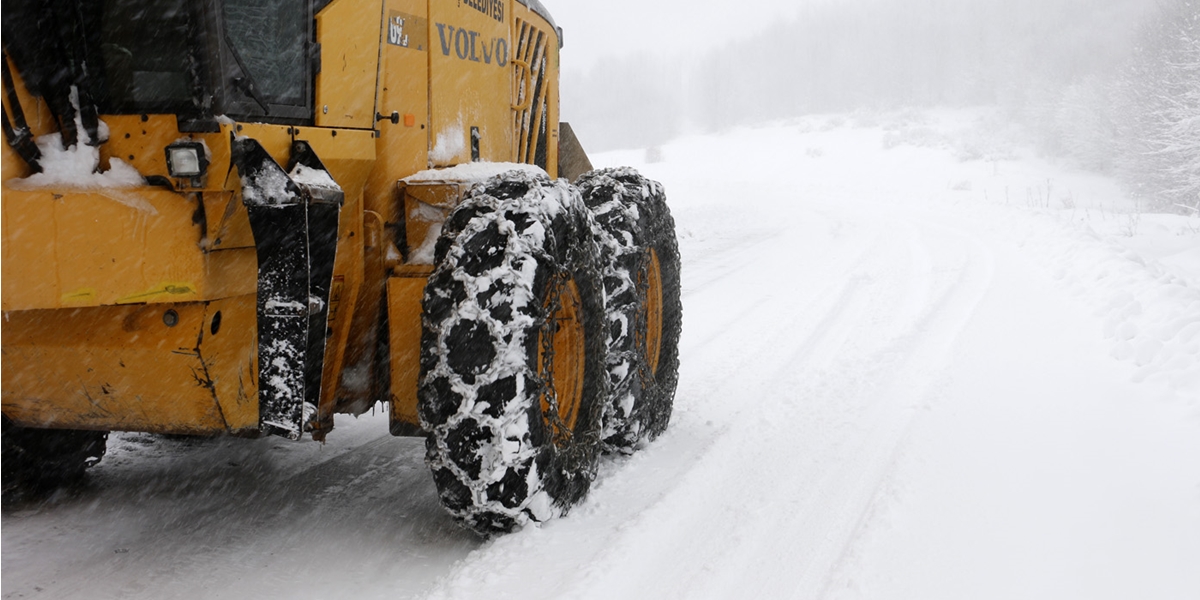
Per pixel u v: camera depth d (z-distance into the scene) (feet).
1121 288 25.00
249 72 9.48
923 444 14.34
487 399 9.92
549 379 10.91
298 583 9.98
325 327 9.26
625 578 9.80
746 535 11.04
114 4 8.97
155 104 9.20
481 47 14.60
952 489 12.43
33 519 11.57
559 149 21.65
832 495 12.38
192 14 8.91
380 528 11.57
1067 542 10.73
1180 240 44.88
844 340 22.34
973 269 33.53
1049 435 14.61
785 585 9.80
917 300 27.45
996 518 11.45
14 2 8.37
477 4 14.34
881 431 15.14
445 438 9.96
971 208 63.46
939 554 10.48
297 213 8.79
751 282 32.07
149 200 8.91
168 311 9.43
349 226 10.93
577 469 11.37
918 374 18.79
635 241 13.89
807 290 30.07
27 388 10.19
